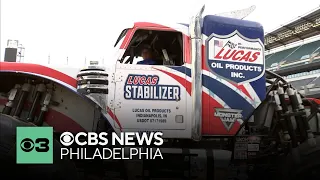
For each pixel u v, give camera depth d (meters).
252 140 4.30
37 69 3.67
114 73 3.78
